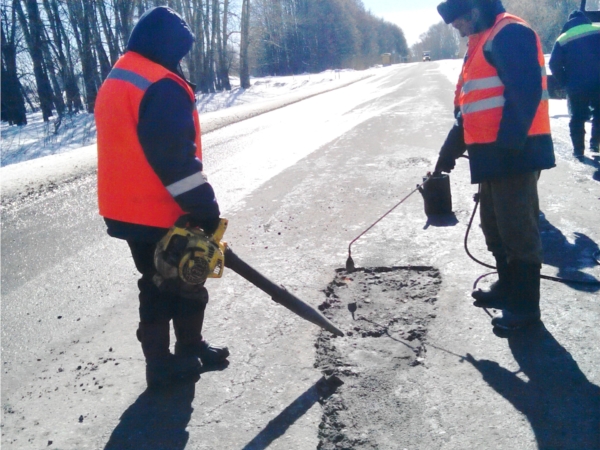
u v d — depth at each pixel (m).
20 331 3.89
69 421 2.82
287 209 6.20
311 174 7.79
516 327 3.34
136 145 2.69
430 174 4.47
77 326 3.92
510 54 3.06
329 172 7.81
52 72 26.58
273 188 7.19
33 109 34.66
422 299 3.87
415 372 3.03
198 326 3.10
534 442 2.48
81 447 2.63
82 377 3.23
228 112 20.69
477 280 4.07
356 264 4.53
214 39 43.97
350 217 5.78
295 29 73.50
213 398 2.91
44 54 26.28
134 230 2.80
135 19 30.84
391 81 31.66
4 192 8.46
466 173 7.22
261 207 6.36
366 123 12.37
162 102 2.60
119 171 2.74
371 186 6.89
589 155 7.90
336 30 89.25
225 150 10.80
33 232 6.39
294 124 14.15
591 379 2.88
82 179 9.35
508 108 3.10
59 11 27.55
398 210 5.89
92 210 7.25
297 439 2.57
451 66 48.47
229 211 6.29
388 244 4.93
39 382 3.21
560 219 5.29
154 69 2.66
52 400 3.02
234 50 52.88
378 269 4.41
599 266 4.23
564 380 2.89
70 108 26.00
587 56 7.38
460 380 2.93
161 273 2.79
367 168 7.86
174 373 2.98
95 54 28.31
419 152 8.66
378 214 5.81
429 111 13.71
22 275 5.02
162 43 2.71
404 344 3.31
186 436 2.64
